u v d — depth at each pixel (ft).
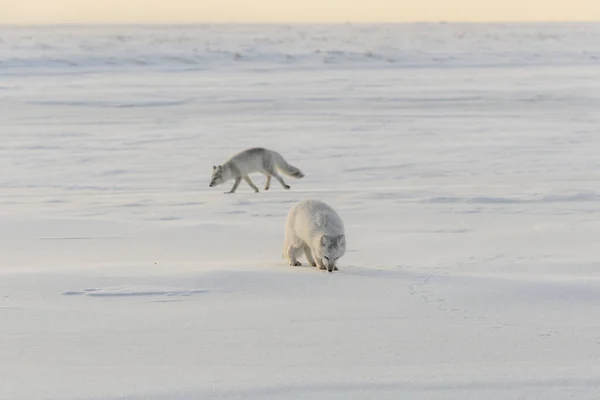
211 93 167.43
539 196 57.31
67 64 256.11
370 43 445.78
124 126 117.60
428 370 17.62
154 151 92.43
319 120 124.26
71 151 91.91
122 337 20.51
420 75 220.84
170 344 19.88
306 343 19.93
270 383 16.71
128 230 43.62
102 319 22.35
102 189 67.87
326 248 29.81
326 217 31.04
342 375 17.26
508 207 52.75
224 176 65.51
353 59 282.97
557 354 18.88
